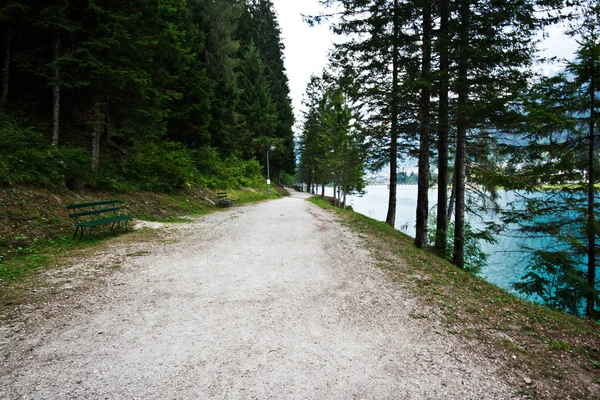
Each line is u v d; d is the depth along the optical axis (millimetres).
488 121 8406
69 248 7129
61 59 9625
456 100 9430
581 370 3174
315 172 42125
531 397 2695
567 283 8422
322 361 3150
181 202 15008
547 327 4164
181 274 5836
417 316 4285
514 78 8242
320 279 5711
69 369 2895
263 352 3291
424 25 8695
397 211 37312
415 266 6867
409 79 7848
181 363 3055
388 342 3566
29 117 11320
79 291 4789
